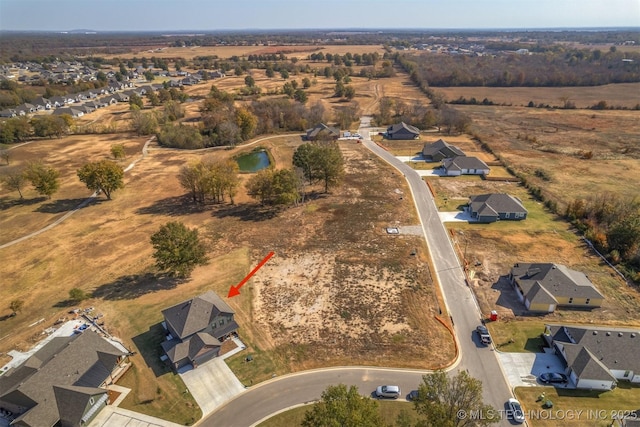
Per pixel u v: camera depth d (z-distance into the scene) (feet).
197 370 155.33
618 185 314.14
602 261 221.05
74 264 229.66
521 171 348.59
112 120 550.77
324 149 315.37
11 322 184.14
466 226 261.24
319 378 151.12
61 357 145.07
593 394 141.69
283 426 131.85
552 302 181.16
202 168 303.27
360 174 352.69
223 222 275.39
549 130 474.90
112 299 198.70
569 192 303.68
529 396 141.18
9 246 249.14
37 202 311.47
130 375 153.17
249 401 141.79
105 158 408.87
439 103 568.41
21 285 212.23
